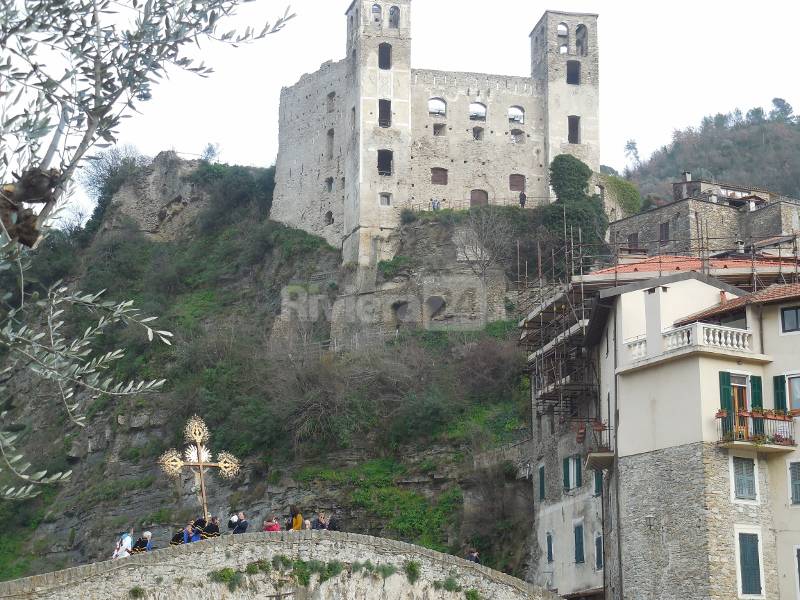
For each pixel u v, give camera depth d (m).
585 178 105.00
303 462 85.00
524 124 108.69
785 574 44.34
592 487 54.72
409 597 41.00
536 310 64.12
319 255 107.00
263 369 93.44
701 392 45.31
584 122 108.69
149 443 94.94
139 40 19.42
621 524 48.06
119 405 98.56
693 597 43.94
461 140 107.38
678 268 60.16
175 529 87.81
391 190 104.44
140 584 36.75
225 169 125.94
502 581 42.72
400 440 83.69
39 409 104.62
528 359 68.31
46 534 93.00
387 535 77.56
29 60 18.59
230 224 119.88
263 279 110.31
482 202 106.44
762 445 44.69
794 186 165.75
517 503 70.00
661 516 46.03
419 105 107.31
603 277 58.44
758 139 182.38
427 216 102.12
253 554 38.88
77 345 20.05
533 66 112.75
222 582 38.12
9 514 94.81
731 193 104.38
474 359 87.50
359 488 81.44
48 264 122.69
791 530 44.59
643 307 50.28
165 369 99.62
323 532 40.16
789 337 46.19
